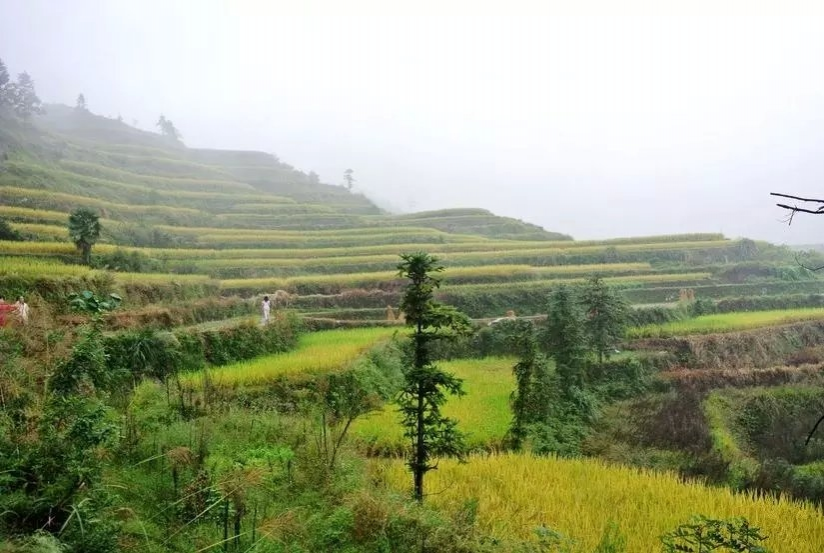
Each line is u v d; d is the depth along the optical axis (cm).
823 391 2805
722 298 4619
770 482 1709
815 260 5772
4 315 1349
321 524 857
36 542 559
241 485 852
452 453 1130
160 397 1364
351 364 2175
